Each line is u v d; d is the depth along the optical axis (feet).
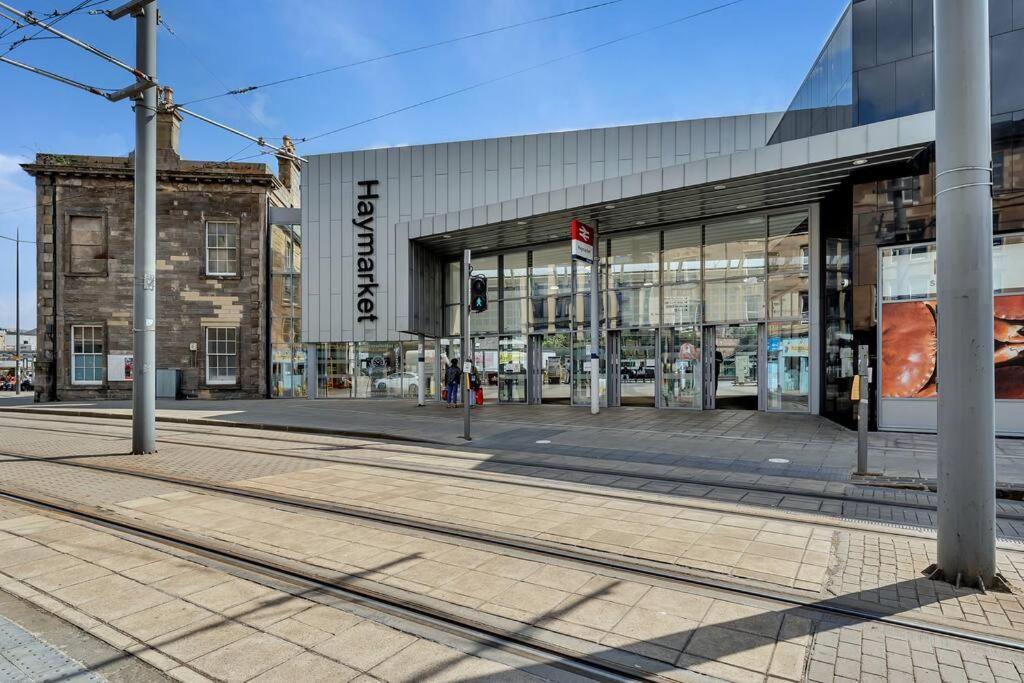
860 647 11.59
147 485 25.59
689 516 20.58
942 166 14.66
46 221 85.35
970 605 13.37
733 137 69.15
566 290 66.64
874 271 40.96
